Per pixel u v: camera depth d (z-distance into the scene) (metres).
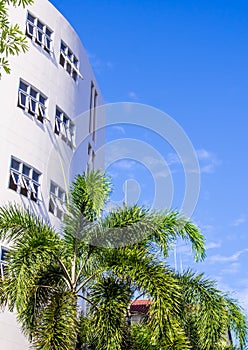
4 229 16.28
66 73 31.53
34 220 16.66
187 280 18.28
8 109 26.97
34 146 27.73
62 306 14.77
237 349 19.94
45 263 16.05
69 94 31.41
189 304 18.17
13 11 28.80
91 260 16.88
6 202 25.25
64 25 32.16
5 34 12.66
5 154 26.06
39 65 29.41
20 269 14.83
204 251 18.55
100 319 15.81
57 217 27.86
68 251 16.86
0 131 26.25
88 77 34.75
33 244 15.38
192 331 18.53
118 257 16.23
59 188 28.95
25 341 23.67
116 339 15.73
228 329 19.06
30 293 15.91
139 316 18.22
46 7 30.88
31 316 16.02
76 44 33.22
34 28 29.67
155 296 15.40
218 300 18.06
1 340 22.72
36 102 28.67
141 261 16.08
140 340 16.98
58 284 16.55
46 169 28.08
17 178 26.31
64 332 14.30
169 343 15.23
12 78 27.61
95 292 16.12
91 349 16.34
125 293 16.12
